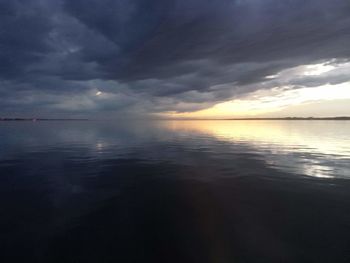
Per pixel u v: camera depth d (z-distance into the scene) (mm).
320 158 21734
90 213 9797
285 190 12352
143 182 14039
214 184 13531
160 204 10703
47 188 12953
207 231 8344
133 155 24234
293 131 66688
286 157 22391
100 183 13883
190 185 13422
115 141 39375
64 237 7969
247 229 8508
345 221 8930
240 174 15773
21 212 9867
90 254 7102
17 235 8102
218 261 6797
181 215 9609
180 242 7734
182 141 39281
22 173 16344
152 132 64000
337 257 6906
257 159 21469
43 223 8922
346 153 24594
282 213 9664
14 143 35938
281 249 7309
